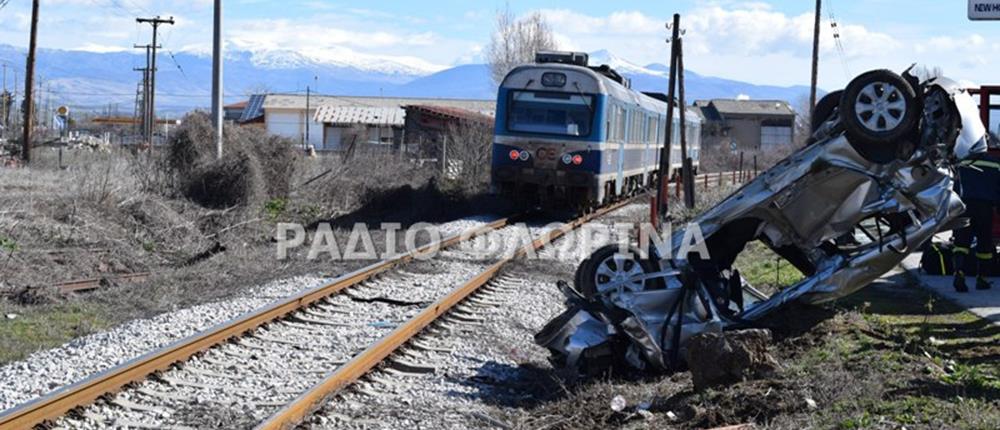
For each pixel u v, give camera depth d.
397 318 11.52
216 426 7.13
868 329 9.87
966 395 7.30
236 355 9.29
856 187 9.14
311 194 25.91
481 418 7.77
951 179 9.02
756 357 8.17
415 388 8.58
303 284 13.86
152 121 61.94
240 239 19.03
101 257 15.48
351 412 7.61
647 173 31.77
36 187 22.25
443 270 15.67
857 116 8.77
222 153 23.11
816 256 9.62
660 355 9.02
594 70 27.00
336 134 77.75
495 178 24.83
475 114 43.50
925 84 8.91
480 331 11.04
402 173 31.11
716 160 64.69
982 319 10.56
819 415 7.04
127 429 7.00
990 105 14.00
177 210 19.94
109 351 9.30
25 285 12.61
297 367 9.02
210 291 13.48
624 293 9.32
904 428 6.53
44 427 6.79
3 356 9.12
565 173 24.12
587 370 9.18
